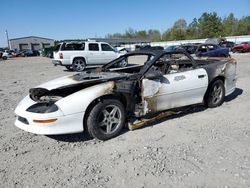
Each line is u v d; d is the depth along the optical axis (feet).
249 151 12.25
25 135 15.25
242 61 59.72
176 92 16.48
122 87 14.37
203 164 11.20
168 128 15.51
